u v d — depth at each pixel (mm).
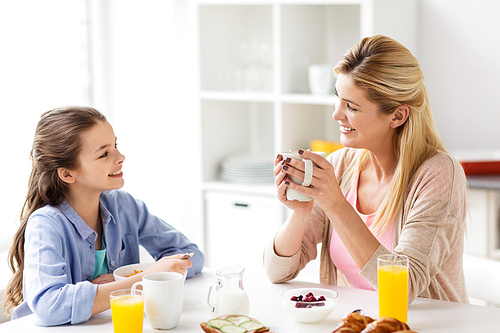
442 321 1095
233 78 2994
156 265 1203
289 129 2729
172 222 3271
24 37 2754
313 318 1080
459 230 1312
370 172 1511
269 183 2766
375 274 1214
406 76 1298
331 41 2910
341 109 1367
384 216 1393
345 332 916
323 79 2584
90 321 1129
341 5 2846
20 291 1397
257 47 2791
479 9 2607
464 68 2674
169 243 1557
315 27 2842
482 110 2656
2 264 2334
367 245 1217
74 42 3031
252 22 3053
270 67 2781
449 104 2730
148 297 1063
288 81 2688
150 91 3180
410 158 1362
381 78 1282
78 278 1330
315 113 2930
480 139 2678
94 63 3150
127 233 1522
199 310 1179
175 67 3180
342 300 1220
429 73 2762
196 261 1455
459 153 2535
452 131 2738
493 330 1045
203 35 2799
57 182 1344
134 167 3197
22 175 2744
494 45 2592
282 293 1198
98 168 1327
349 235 1224
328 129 3020
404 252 1216
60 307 1103
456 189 1312
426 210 1274
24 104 2764
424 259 1207
